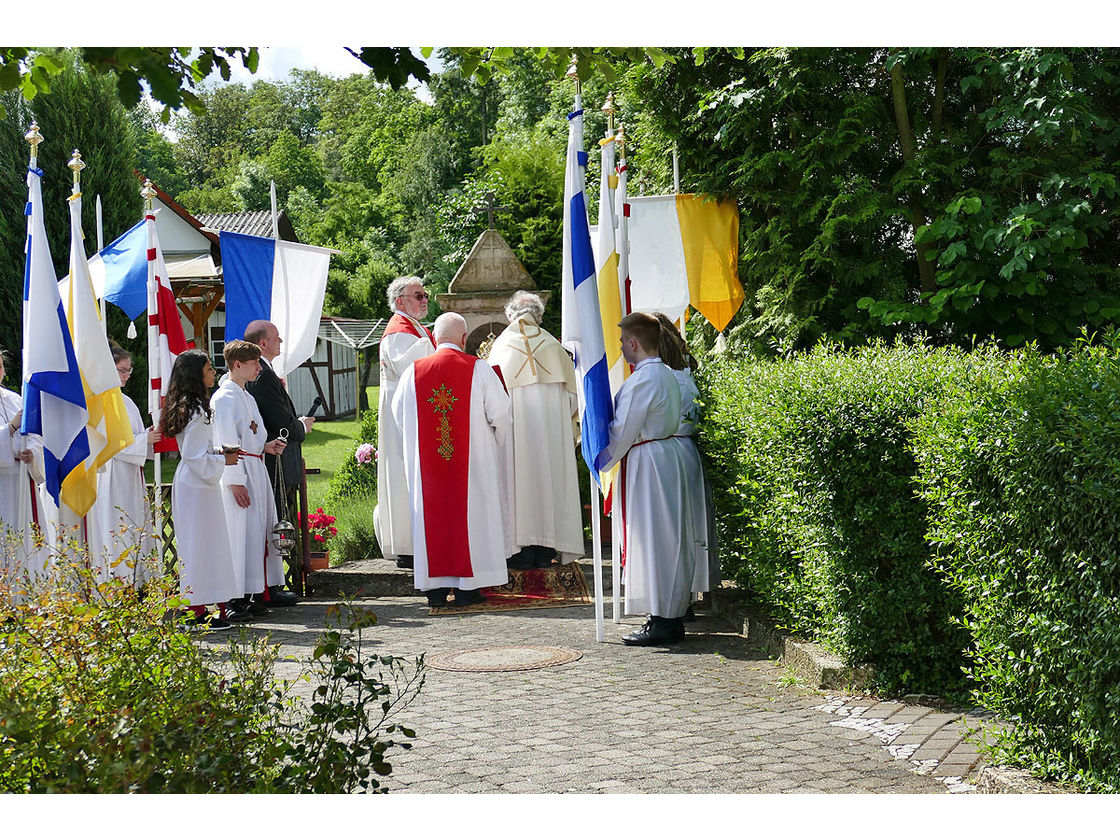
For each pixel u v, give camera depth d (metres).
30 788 2.94
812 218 10.12
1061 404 4.05
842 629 5.88
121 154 20.45
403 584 10.02
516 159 25.52
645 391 7.35
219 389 8.95
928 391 5.64
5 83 3.74
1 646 3.52
